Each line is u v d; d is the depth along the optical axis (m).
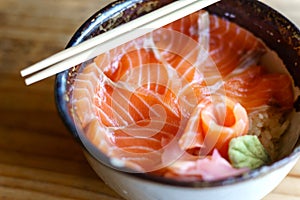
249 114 0.41
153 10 0.43
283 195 0.40
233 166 0.36
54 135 0.44
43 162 0.42
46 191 0.41
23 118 0.45
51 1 0.54
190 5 0.41
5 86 0.47
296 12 0.51
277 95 0.42
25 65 0.48
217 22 0.44
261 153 0.37
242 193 0.34
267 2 0.52
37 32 0.51
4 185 0.41
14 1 0.54
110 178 0.35
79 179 0.41
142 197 0.35
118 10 0.42
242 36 0.44
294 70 0.41
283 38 0.41
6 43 0.50
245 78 0.43
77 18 0.52
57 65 0.38
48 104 0.46
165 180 0.32
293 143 0.38
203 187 0.32
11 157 0.43
